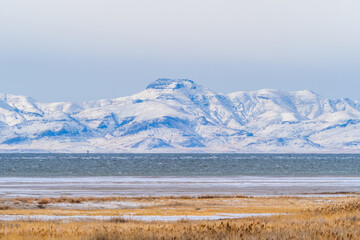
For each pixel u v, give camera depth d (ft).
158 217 400.88
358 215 302.25
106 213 439.63
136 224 286.25
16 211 460.14
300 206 535.19
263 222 269.85
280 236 191.93
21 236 198.29
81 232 210.79
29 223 282.56
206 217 403.95
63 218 378.94
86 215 419.33
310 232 201.98
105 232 203.10
